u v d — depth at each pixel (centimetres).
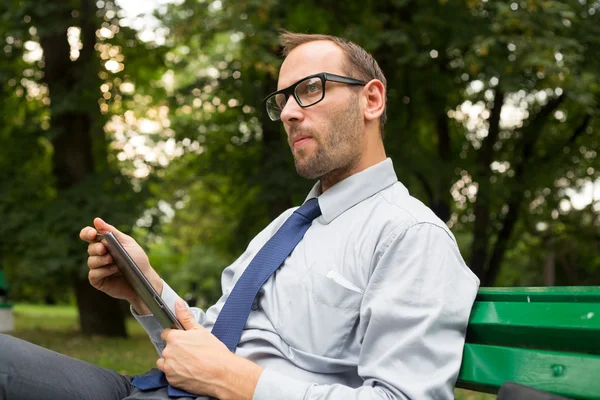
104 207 1216
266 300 202
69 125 1352
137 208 1244
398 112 1273
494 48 1005
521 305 170
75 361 203
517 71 1012
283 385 175
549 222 1647
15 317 2272
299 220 212
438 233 184
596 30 1095
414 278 179
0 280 877
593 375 147
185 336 187
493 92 1309
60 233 1204
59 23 1210
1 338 192
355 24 1156
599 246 1752
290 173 1188
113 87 1327
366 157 217
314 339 191
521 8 980
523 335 168
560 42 958
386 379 170
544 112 1389
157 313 197
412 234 184
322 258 198
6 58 1257
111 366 848
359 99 217
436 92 1282
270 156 1215
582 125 1440
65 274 1388
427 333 173
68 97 1257
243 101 1288
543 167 1452
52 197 1295
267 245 211
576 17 1005
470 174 1325
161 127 1494
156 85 1479
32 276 1233
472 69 991
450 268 181
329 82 214
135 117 1566
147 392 198
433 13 1102
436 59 1192
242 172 1410
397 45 1103
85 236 208
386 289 181
